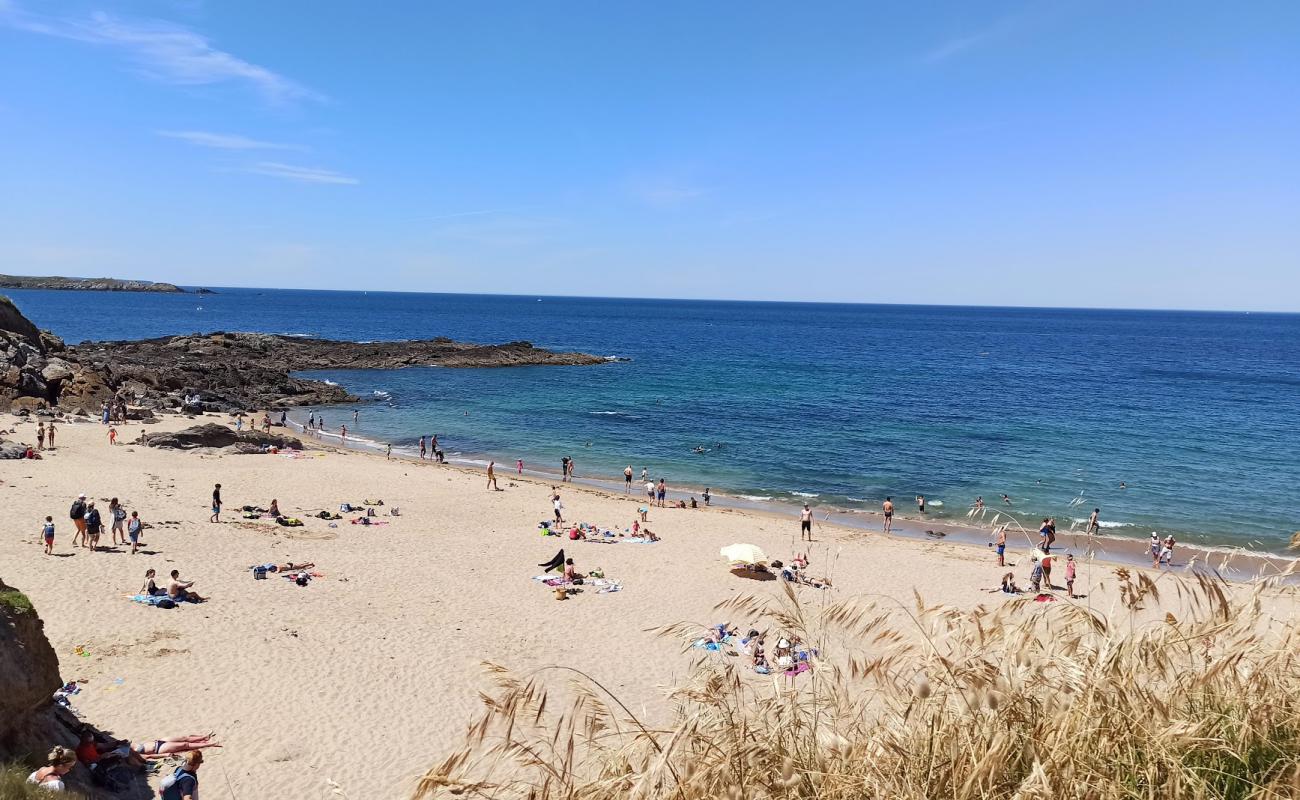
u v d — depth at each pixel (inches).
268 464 1454.2
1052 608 130.1
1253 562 658.2
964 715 111.7
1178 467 1681.8
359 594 774.5
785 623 143.0
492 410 2447.1
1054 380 3469.5
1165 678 120.3
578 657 643.5
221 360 3063.5
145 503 1053.8
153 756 453.4
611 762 116.9
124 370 2305.6
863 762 109.2
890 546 1074.7
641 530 1088.2
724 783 106.6
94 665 566.3
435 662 623.5
